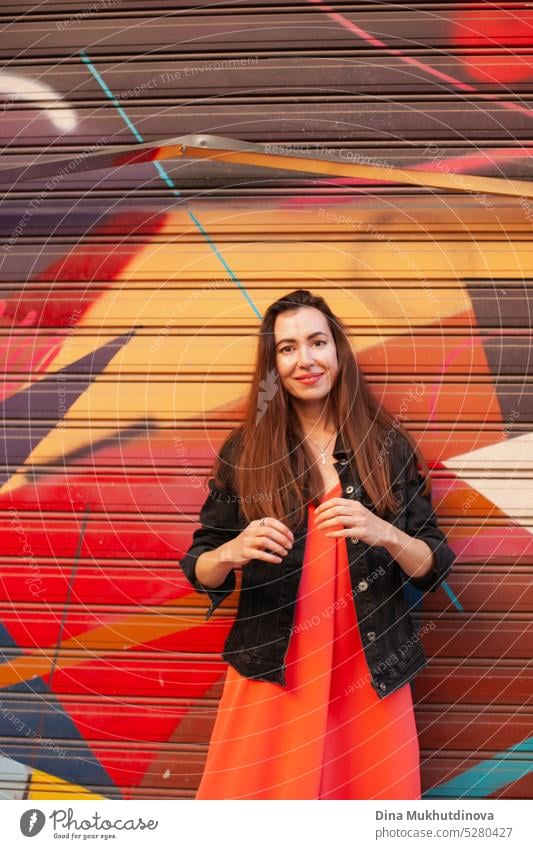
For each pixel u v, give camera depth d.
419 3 2.42
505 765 2.38
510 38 2.40
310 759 1.93
